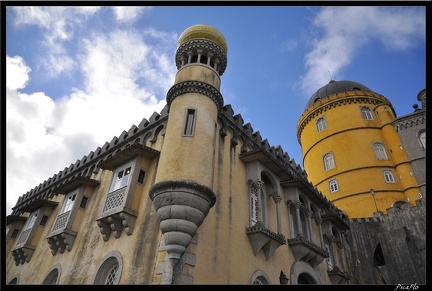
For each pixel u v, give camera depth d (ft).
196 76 49.14
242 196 49.83
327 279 62.90
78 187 59.93
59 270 49.70
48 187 79.30
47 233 61.82
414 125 105.29
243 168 53.67
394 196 99.71
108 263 42.88
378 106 121.08
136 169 47.32
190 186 36.99
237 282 40.40
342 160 115.55
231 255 41.68
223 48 55.77
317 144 127.54
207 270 37.09
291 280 50.90
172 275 32.96
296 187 60.80
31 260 59.77
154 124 56.49
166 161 40.42
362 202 103.04
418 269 69.67
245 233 46.47
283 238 49.37
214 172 46.03
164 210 36.35
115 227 43.73
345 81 143.02
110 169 53.52
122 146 62.08
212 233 40.63
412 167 100.07
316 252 57.31
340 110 126.52
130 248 40.27
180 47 54.65
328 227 71.77
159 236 37.91
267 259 47.93
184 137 41.96
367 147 112.88
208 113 45.80
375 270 76.33
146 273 35.58
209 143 43.01
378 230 80.59
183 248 34.68
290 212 60.08
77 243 51.21
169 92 48.65
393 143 108.88
